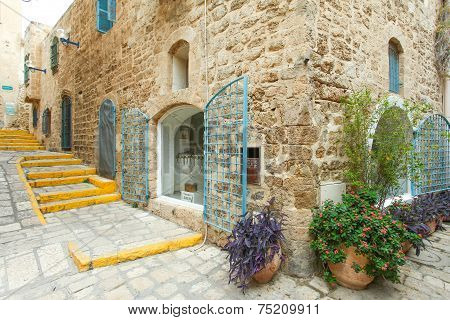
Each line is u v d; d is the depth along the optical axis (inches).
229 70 116.0
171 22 149.6
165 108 157.2
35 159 256.2
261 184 103.9
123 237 124.8
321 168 98.4
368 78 126.4
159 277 93.7
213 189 125.0
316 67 95.0
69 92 306.8
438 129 180.7
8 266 97.6
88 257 100.3
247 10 108.5
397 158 111.8
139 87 179.9
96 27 223.5
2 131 418.3
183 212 143.6
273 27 99.3
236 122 110.8
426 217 133.2
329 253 83.7
